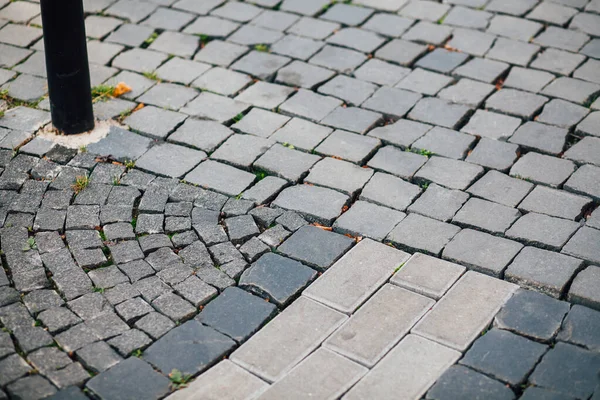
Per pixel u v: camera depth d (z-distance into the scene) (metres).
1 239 4.59
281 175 5.14
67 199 4.93
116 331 4.01
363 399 3.64
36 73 6.15
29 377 3.73
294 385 3.72
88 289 4.27
